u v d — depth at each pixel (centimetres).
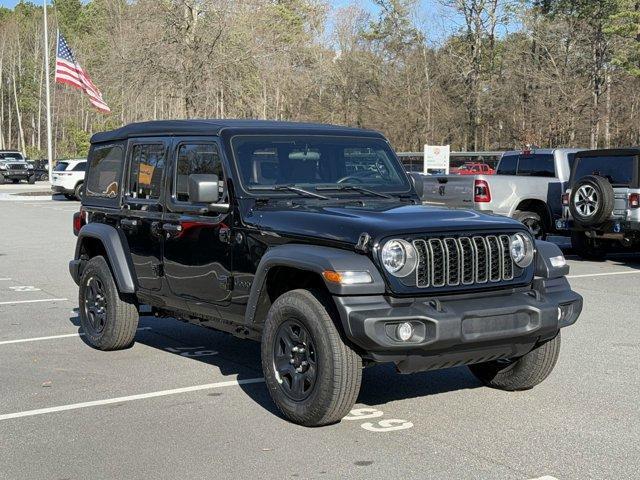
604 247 1655
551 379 722
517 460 521
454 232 577
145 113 4103
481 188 1644
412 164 4044
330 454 534
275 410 633
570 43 5481
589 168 1547
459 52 6412
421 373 749
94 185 877
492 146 6153
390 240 555
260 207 652
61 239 2055
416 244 562
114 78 3859
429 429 586
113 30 4356
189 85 3791
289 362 595
